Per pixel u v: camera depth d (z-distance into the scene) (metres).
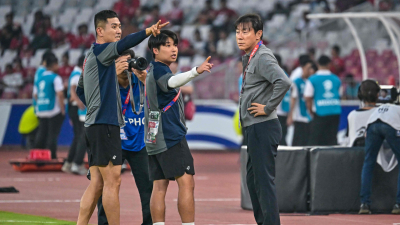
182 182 17.34
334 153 23.98
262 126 16.89
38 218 21.89
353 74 60.03
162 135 17.16
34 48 81.25
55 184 34.25
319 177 23.83
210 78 61.88
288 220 22.02
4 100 65.88
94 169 17.47
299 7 79.50
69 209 24.80
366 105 25.80
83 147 39.56
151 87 17.31
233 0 82.75
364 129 25.28
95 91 16.89
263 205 16.92
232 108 61.03
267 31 77.44
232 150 64.50
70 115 39.72
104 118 16.84
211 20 81.19
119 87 18.92
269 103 16.52
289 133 49.91
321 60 39.66
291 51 61.69
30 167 41.62
